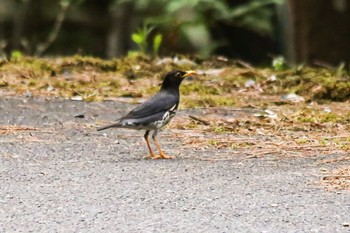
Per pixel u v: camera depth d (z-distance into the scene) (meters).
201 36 23.38
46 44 27.14
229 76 17.53
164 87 12.94
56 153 12.79
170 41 22.41
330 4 22.02
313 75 17.47
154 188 10.99
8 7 29.22
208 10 22.38
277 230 9.45
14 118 14.74
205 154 12.80
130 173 11.71
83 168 11.97
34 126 14.34
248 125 14.45
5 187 11.03
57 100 15.88
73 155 12.70
